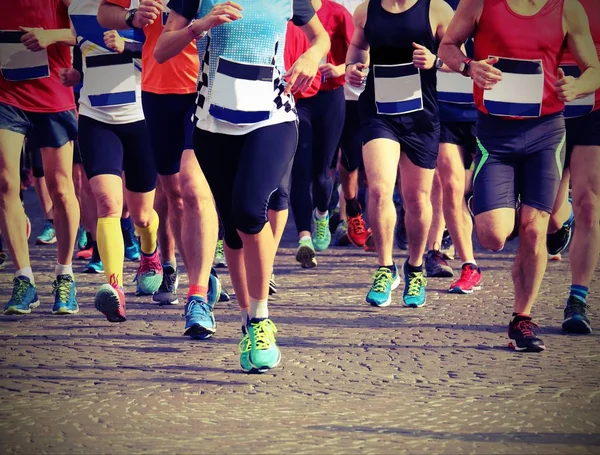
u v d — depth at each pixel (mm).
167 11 12555
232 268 10719
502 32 11227
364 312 13891
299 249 17781
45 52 13617
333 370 10609
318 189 18984
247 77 10055
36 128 13805
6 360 11148
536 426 8664
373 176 14117
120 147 13258
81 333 12570
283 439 8297
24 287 13953
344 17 17391
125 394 9734
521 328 11500
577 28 11211
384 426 8656
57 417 9000
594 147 12508
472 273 15406
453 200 15305
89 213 17531
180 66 12656
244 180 10000
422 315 13633
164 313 13875
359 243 20031
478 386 9961
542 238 11344
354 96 19000
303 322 13156
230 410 9172
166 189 13289
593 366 10789
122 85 13172
